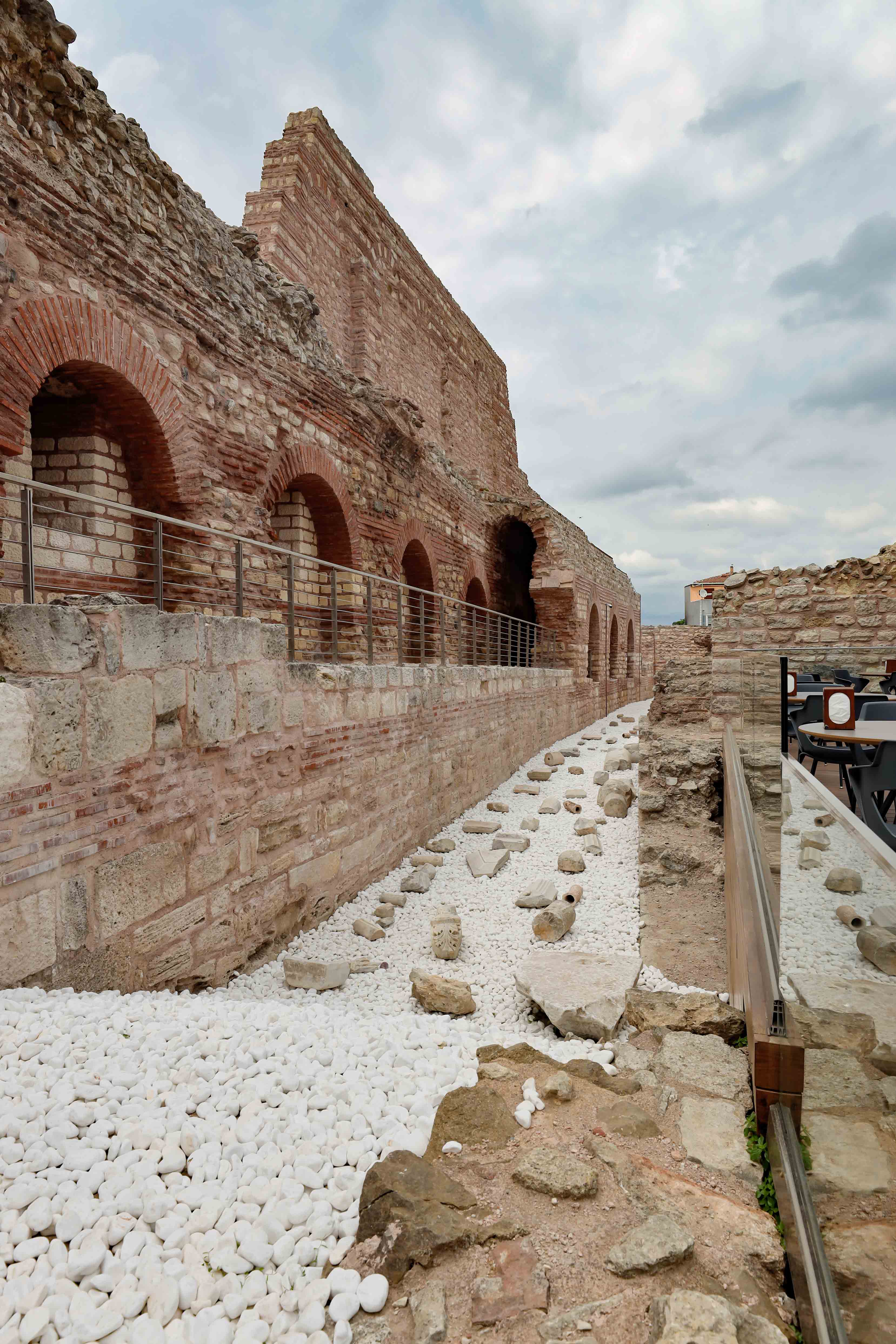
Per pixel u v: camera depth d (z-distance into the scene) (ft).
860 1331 3.93
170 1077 8.81
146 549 18.01
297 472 29.89
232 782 16.47
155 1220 6.67
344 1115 8.41
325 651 33.14
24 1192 6.71
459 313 75.31
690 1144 8.06
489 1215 6.79
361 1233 6.64
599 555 87.86
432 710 32.04
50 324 18.01
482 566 62.44
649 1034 11.93
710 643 38.17
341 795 22.70
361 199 53.78
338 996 16.87
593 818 33.71
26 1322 5.55
